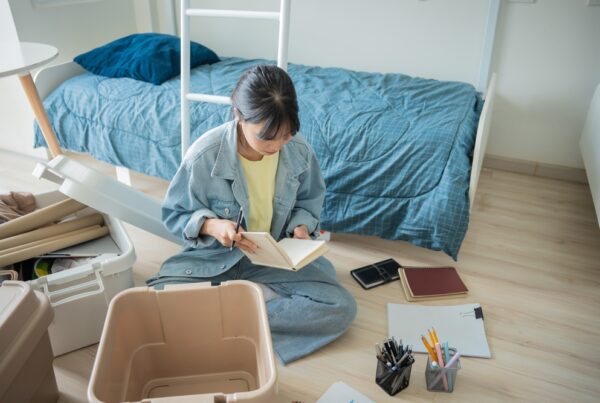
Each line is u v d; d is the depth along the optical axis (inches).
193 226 54.3
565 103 100.6
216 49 127.3
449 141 73.4
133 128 87.4
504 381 56.3
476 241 83.5
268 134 44.2
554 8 94.2
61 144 96.8
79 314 57.3
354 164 75.5
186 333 49.2
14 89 101.7
